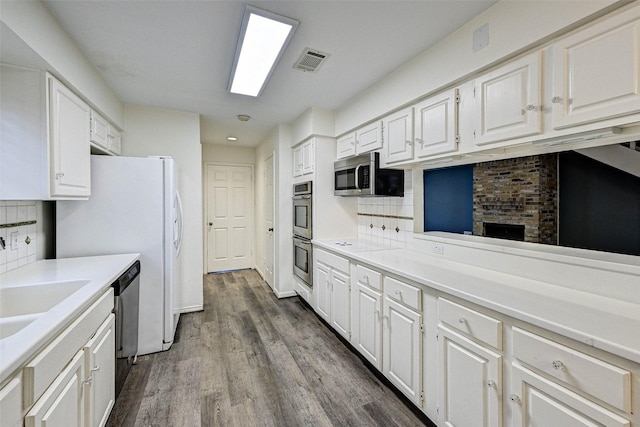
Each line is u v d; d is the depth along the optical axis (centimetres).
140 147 295
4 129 149
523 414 106
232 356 230
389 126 228
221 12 151
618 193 365
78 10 147
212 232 500
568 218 405
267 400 177
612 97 105
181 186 315
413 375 162
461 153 168
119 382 172
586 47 112
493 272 168
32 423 82
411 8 148
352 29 166
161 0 141
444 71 174
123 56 194
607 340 84
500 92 145
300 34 171
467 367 129
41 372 87
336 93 262
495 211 441
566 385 93
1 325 104
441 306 144
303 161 333
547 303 115
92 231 216
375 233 293
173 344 249
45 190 155
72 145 180
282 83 240
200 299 327
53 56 151
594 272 127
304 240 330
